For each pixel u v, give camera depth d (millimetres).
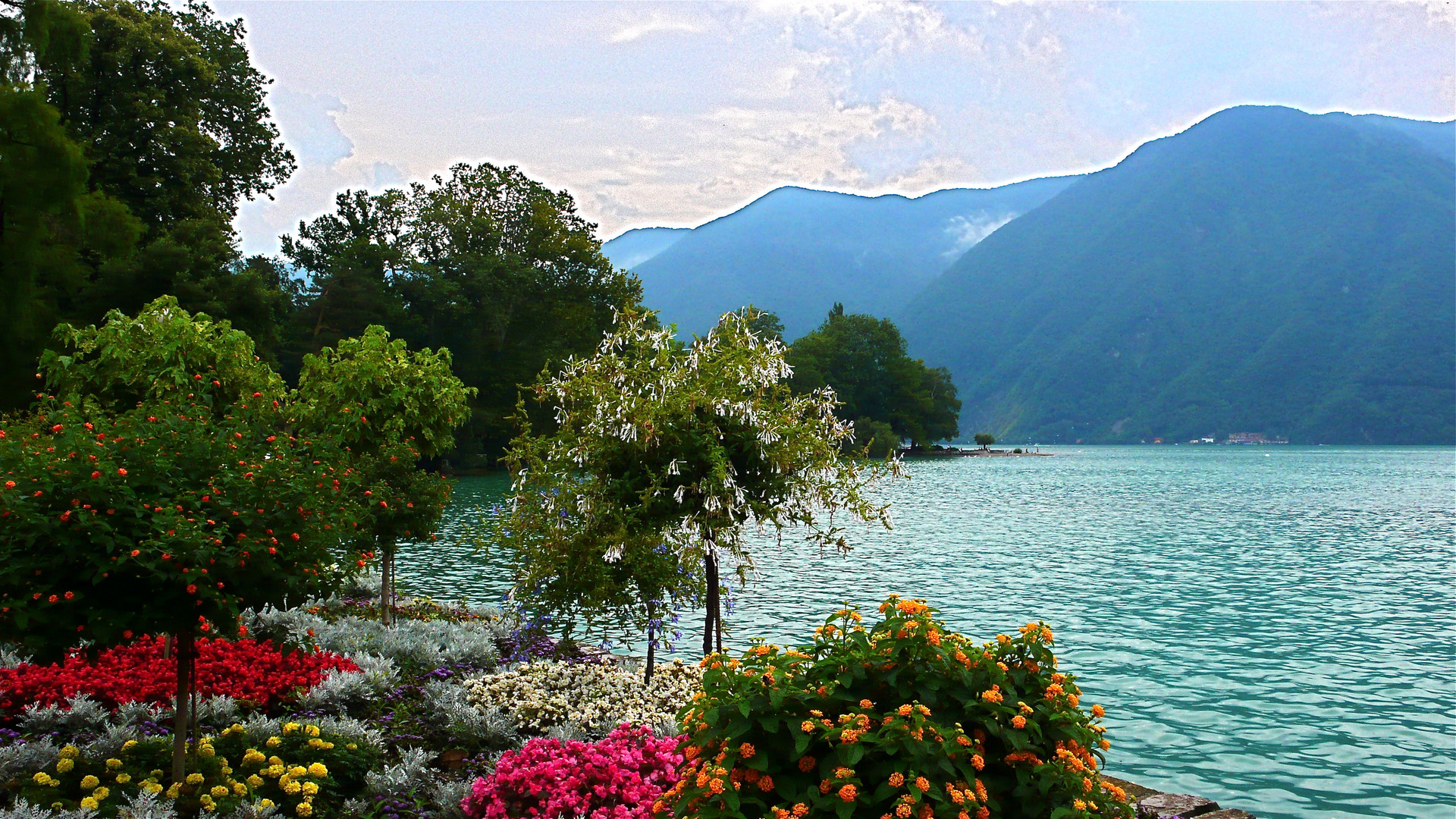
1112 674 16172
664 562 10500
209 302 41562
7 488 6340
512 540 10867
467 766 8703
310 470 8414
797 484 10266
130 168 43250
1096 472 112562
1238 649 18047
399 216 82000
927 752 4652
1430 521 45875
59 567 6574
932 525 42750
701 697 5383
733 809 4766
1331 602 23234
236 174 53562
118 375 13906
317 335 68625
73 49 26953
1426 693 14922
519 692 10172
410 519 15219
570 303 81625
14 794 7188
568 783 7211
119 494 6766
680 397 9984
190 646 7328
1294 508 54500
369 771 8148
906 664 5195
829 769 4820
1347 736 12773
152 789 7090
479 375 76375
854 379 155875
